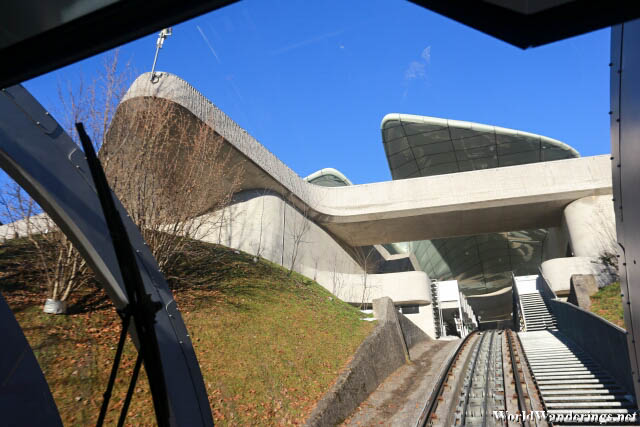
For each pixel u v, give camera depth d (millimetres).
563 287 26141
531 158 39062
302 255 27484
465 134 38156
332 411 10219
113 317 9891
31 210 9805
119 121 12492
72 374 7562
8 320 2922
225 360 10586
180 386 3850
